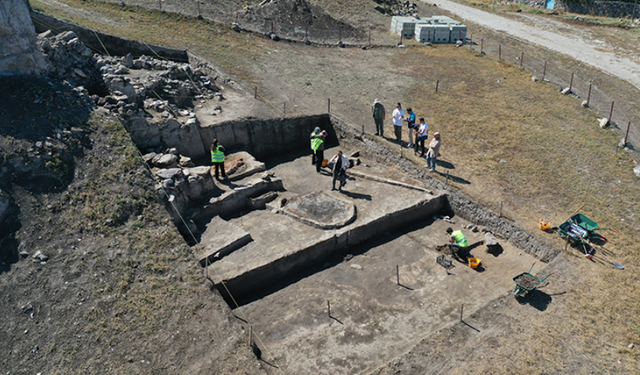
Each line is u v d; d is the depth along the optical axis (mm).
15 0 13672
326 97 21438
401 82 23797
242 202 15094
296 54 26312
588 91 23172
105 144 13695
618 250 12812
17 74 14141
